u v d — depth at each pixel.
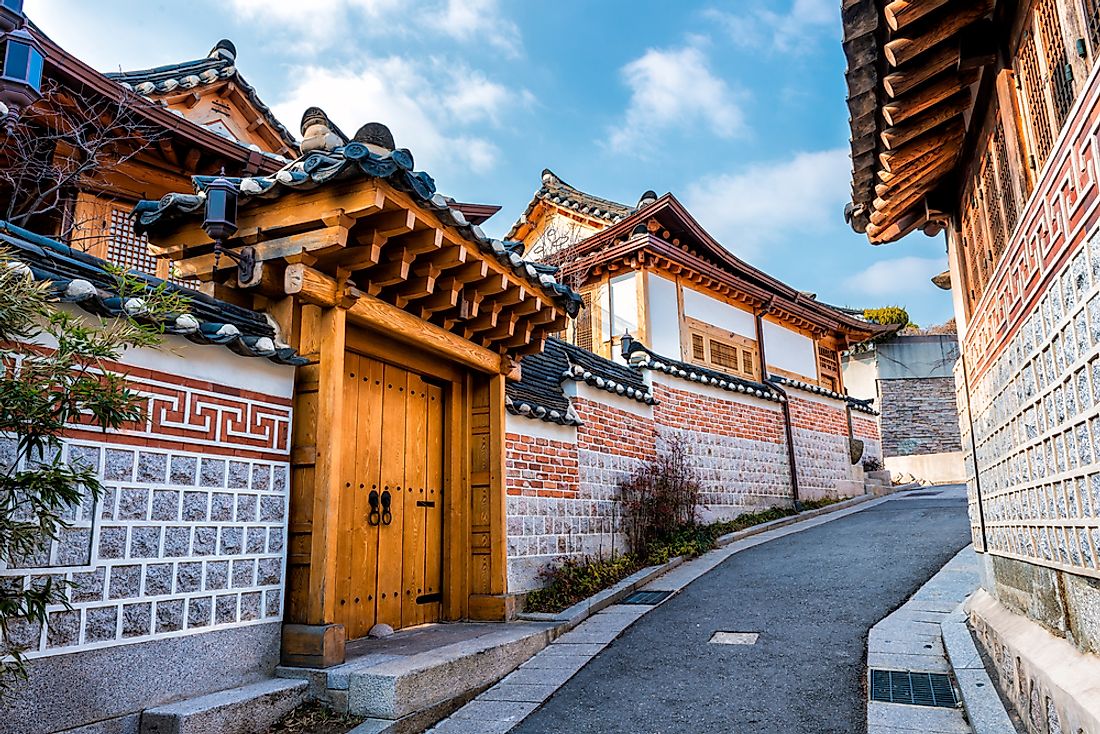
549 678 5.16
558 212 16.64
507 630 5.85
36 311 2.78
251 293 4.88
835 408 16.23
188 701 3.74
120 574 3.58
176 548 3.87
